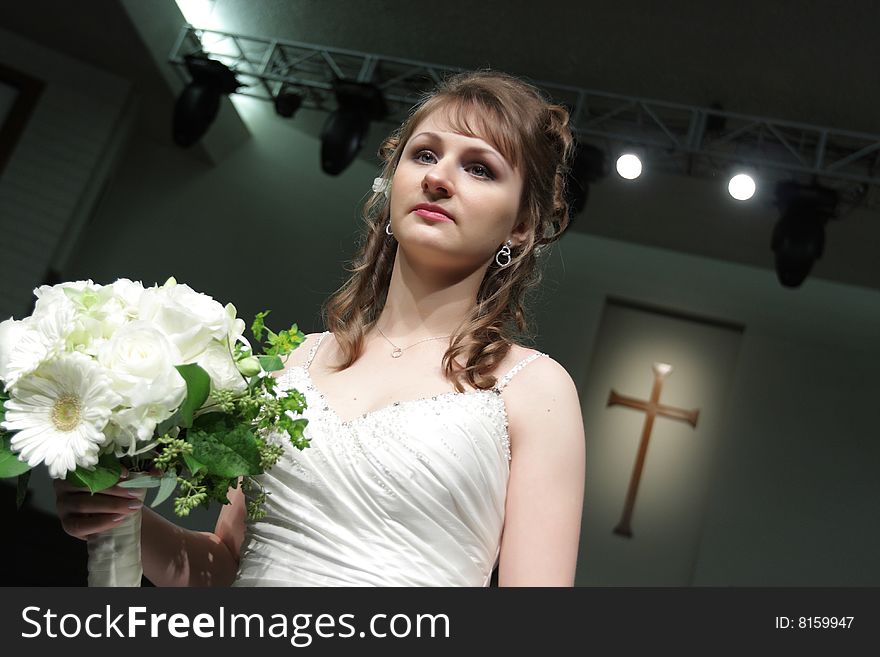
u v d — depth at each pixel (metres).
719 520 9.45
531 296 2.27
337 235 10.01
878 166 7.32
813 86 6.81
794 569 9.30
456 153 2.03
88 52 8.62
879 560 9.23
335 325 2.12
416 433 1.86
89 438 1.61
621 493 9.67
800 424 9.55
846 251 8.55
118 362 1.65
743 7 6.31
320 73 8.27
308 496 1.88
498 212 2.02
